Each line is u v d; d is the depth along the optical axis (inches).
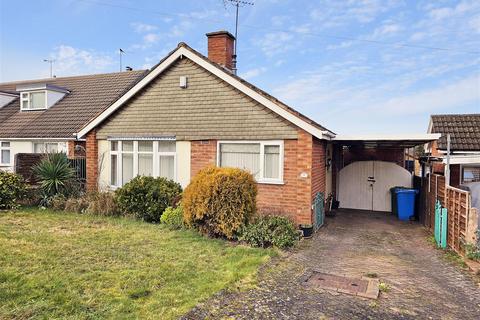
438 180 394.0
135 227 382.9
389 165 596.1
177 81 476.7
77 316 174.9
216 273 244.4
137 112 504.7
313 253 319.6
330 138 438.6
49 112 789.9
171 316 179.8
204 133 459.2
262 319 182.5
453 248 327.0
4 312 175.5
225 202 338.0
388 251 335.6
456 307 207.6
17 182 495.5
